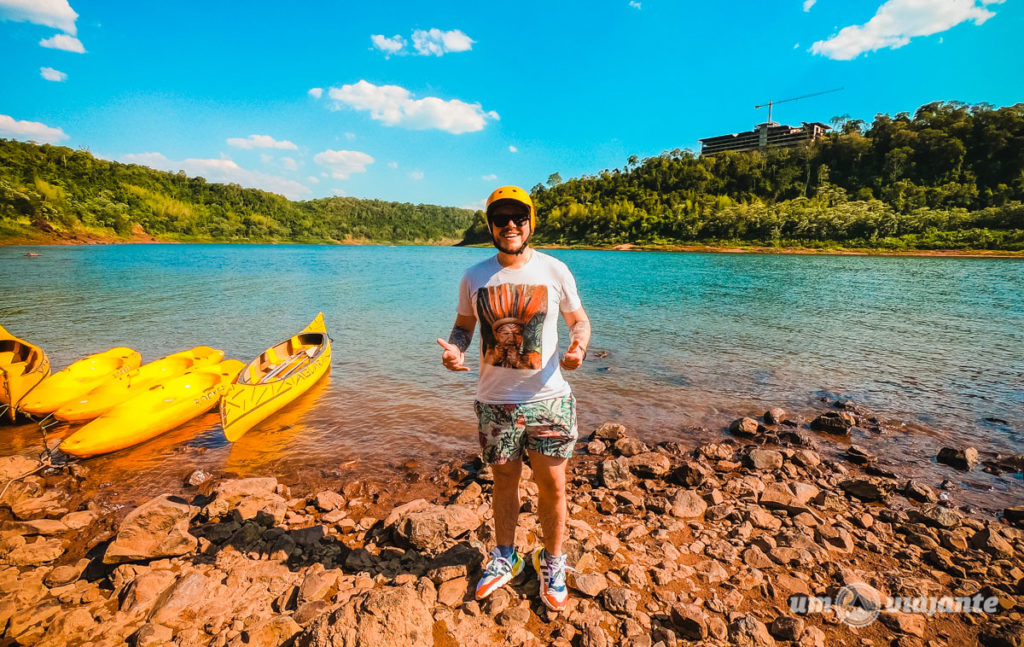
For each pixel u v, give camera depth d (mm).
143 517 3242
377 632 2232
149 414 6117
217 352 8828
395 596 2422
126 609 2709
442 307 18891
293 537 3535
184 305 18500
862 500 4570
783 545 3393
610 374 9258
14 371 6863
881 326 14891
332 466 5410
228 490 4238
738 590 2877
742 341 12445
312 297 22109
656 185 152500
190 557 3256
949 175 117000
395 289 26250
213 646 2408
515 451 2377
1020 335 13523
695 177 146875
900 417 7043
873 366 9969
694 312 17672
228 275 34188
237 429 6137
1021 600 2828
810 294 24359
